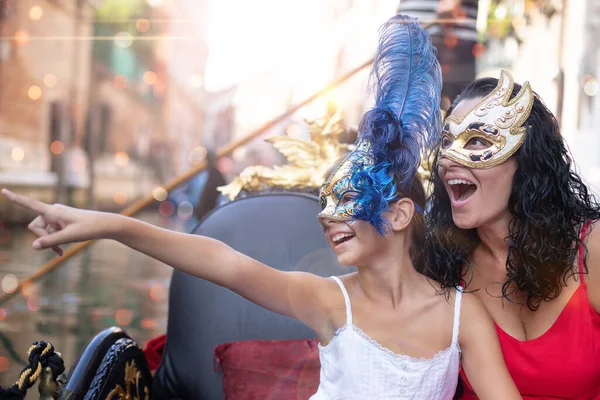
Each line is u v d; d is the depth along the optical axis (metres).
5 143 11.23
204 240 1.41
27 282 3.44
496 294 1.59
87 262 6.74
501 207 1.52
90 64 14.65
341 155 2.08
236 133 19.45
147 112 22.36
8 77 11.34
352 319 1.52
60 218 1.23
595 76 4.88
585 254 1.54
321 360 1.57
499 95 1.51
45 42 12.34
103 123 16.98
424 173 1.86
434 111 1.48
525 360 1.56
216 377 1.88
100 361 1.63
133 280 5.74
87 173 14.32
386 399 1.46
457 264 1.56
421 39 1.50
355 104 2.38
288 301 1.49
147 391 1.83
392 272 1.50
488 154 1.48
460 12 2.33
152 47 21.61
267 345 1.85
